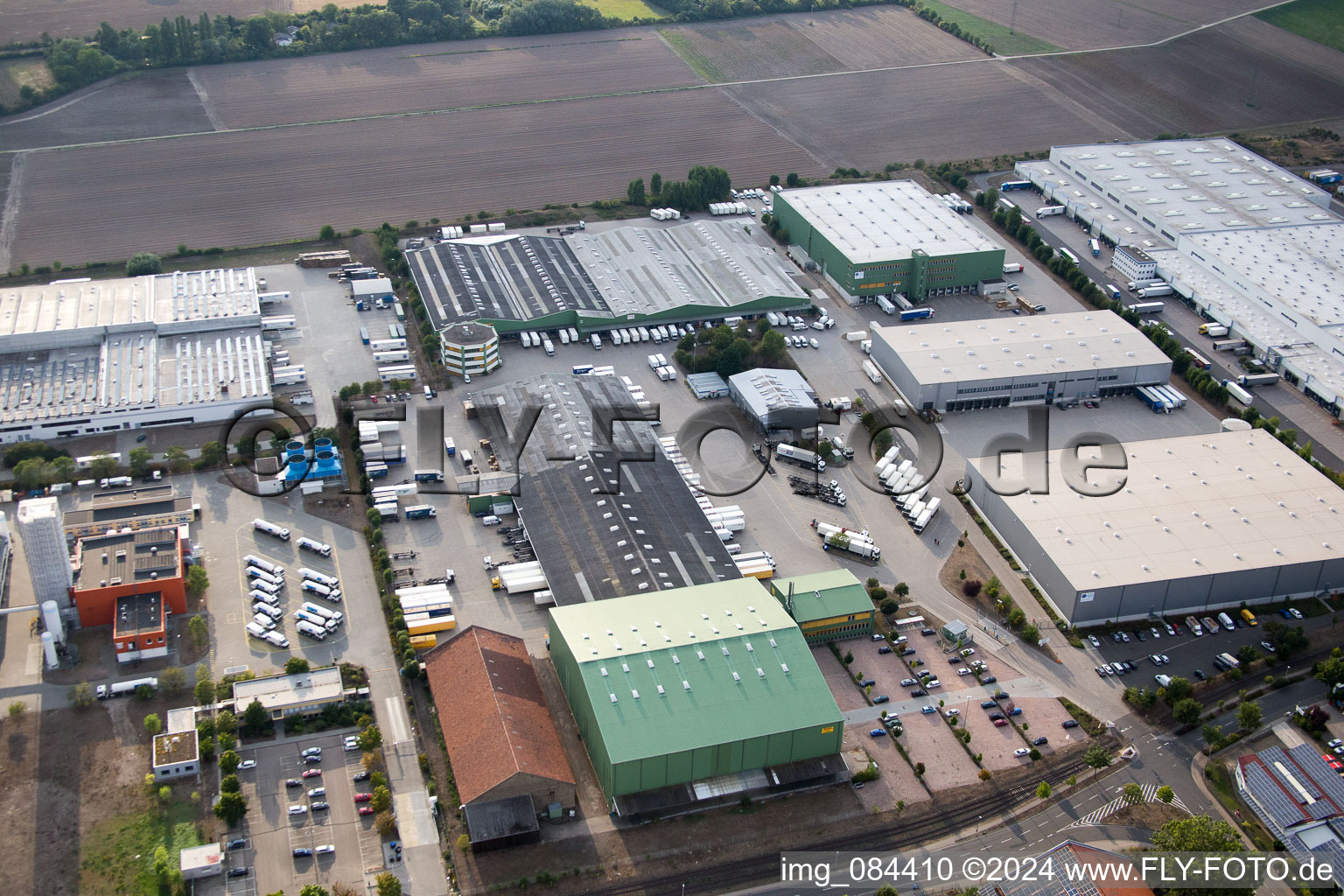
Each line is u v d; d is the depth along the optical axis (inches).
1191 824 7711.6
